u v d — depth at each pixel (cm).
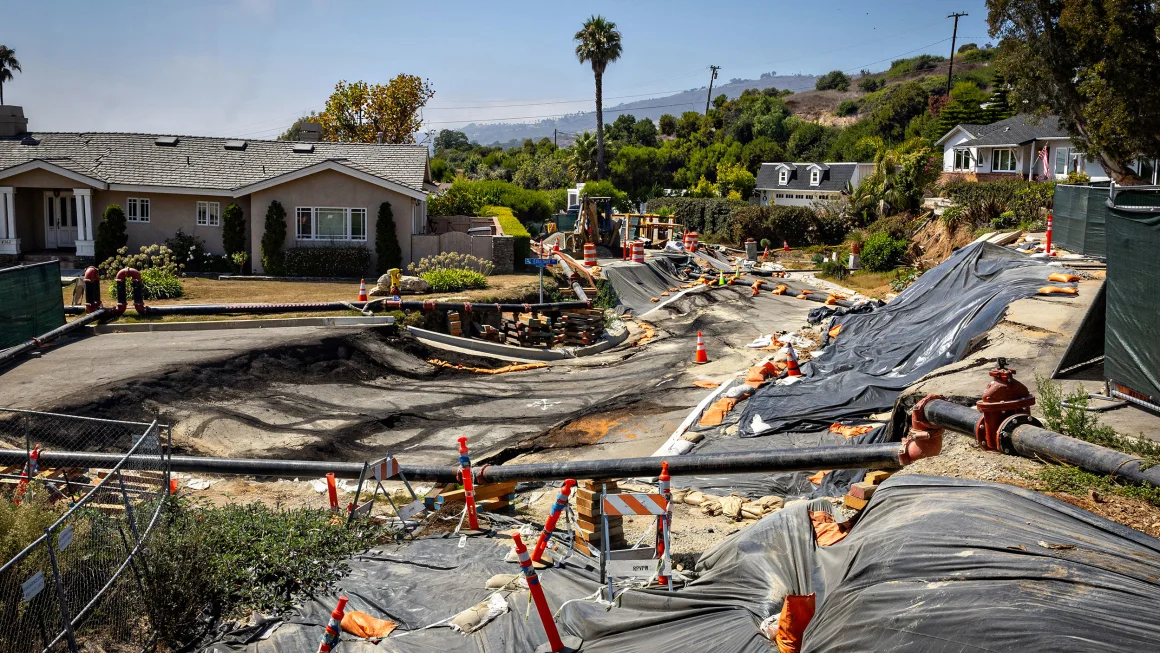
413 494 1201
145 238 3519
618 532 1086
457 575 969
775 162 8612
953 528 659
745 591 798
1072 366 1296
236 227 3456
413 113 6181
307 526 1063
